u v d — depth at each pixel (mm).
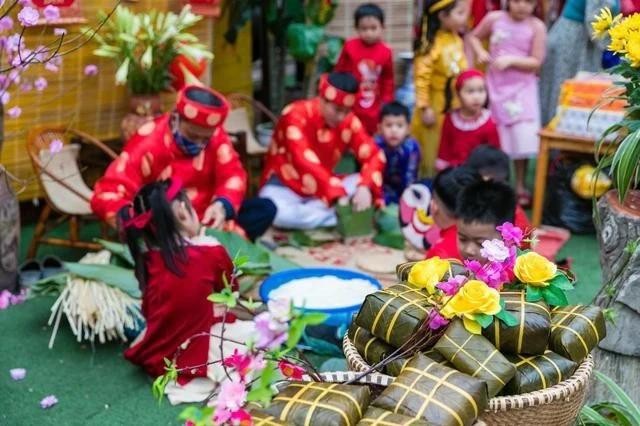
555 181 4445
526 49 4664
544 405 1520
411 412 1409
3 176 3277
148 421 2602
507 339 1576
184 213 2795
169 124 3385
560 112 4238
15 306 3357
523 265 1680
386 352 1628
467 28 4996
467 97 4383
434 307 1601
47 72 3877
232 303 1346
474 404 1421
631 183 2326
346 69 4883
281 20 5238
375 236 4000
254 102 4734
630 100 2209
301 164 3924
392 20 5348
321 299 2943
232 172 3496
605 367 2318
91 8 3969
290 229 4012
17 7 3445
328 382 1500
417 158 4418
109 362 2959
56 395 2744
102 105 4164
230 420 1244
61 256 3951
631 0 4316
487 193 2414
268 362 1317
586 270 3889
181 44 3963
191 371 2697
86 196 3688
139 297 3037
